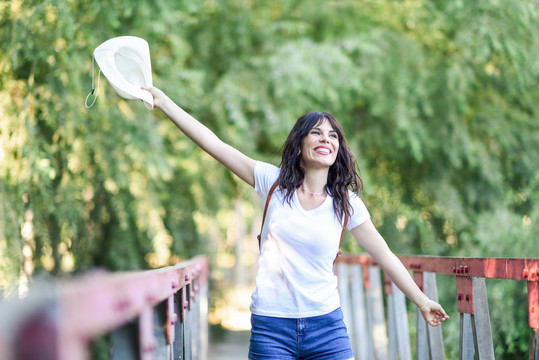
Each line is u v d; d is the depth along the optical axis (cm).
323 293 245
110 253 616
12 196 454
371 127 809
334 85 711
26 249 496
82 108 528
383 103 756
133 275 145
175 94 653
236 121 696
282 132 713
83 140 532
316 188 256
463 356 279
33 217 485
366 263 492
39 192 485
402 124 743
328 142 254
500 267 246
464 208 791
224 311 893
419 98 769
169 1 576
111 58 272
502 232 571
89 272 128
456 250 775
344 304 601
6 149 468
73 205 512
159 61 640
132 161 586
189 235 754
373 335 471
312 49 718
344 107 793
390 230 802
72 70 498
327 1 794
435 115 778
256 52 781
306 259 244
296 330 240
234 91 712
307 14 805
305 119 259
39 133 507
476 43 698
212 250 837
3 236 441
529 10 661
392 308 407
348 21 795
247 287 1759
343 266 611
